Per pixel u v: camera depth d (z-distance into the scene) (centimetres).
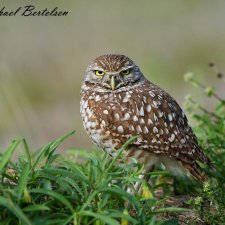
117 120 1227
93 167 1015
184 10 3634
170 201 1201
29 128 2061
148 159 1229
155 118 1224
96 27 3316
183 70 3003
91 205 972
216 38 3269
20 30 3228
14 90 2186
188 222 1091
